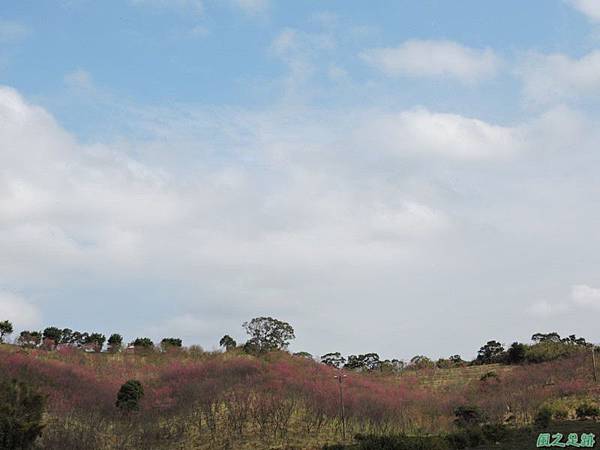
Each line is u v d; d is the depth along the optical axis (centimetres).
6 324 9356
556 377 8619
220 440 6038
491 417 6694
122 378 8144
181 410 6738
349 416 6750
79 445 5444
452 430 6247
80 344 10250
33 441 4678
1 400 4531
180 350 10188
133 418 6450
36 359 7875
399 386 8969
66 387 7019
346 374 9012
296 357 10100
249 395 7125
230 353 10156
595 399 6962
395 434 6000
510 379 8888
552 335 12331
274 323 10694
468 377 10075
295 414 6862
